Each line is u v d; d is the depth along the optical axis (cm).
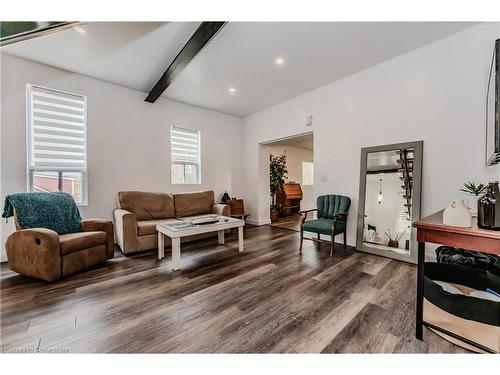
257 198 522
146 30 233
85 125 335
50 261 212
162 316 163
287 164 701
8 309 171
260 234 427
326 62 301
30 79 290
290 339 139
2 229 276
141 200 361
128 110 376
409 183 279
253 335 143
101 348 131
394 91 293
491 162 199
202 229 276
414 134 277
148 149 401
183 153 457
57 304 179
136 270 250
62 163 320
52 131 312
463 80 241
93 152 341
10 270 249
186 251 318
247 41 254
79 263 238
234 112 511
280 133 457
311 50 273
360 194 322
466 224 123
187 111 455
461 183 244
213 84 368
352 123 338
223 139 516
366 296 191
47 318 160
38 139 302
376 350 129
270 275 236
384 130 303
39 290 202
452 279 171
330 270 249
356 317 161
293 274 238
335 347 132
